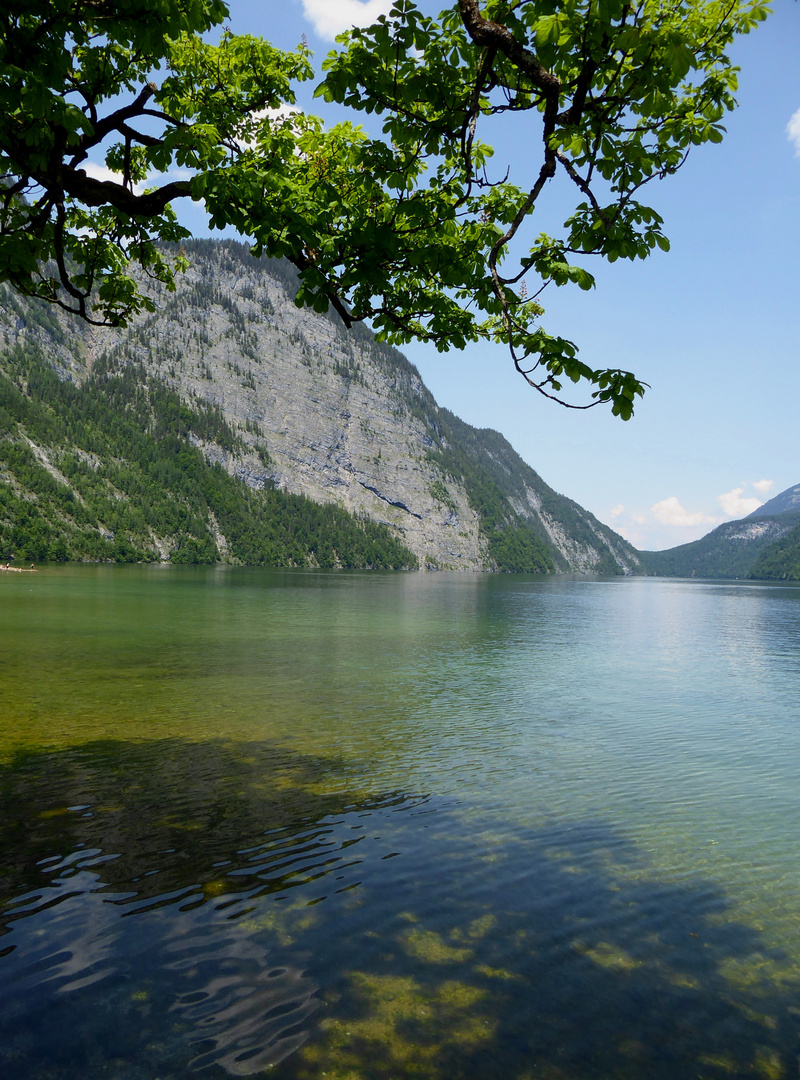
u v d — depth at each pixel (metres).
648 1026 6.05
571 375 7.04
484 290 9.02
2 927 7.48
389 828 11.18
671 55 5.28
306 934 7.53
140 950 7.08
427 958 7.10
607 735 19.14
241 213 7.61
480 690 26.47
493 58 5.71
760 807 12.80
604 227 6.91
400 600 89.38
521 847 10.51
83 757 15.11
